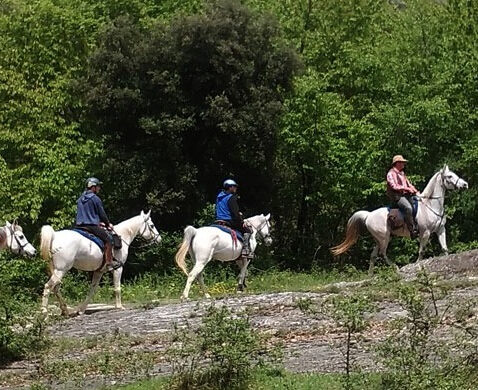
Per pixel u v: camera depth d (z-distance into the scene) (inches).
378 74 1398.9
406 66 1364.4
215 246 802.8
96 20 1322.6
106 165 1225.4
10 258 1105.4
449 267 749.3
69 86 1264.8
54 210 1278.3
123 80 1228.5
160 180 1218.0
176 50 1207.6
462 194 1264.8
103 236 743.1
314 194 1392.7
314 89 1306.6
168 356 504.4
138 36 1238.3
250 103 1226.0
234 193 829.8
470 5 1396.4
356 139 1323.8
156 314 678.5
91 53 1263.5
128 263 1186.6
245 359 411.5
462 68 1301.7
